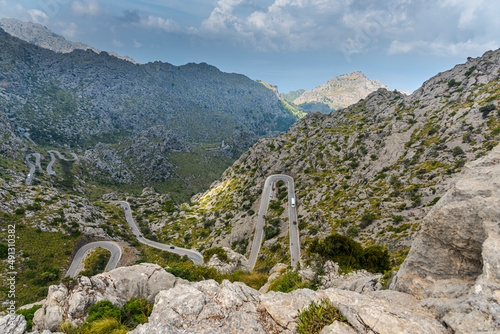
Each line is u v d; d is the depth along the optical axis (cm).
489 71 11206
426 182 7300
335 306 927
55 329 1709
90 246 9219
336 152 12938
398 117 12156
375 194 8275
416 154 8906
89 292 1922
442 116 10069
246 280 3456
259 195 13188
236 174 18688
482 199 872
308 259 2903
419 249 1079
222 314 1016
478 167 1088
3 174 15750
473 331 640
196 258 10344
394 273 1633
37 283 6962
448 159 7662
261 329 932
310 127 17962
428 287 992
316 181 11912
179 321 978
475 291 720
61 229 9175
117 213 14262
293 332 881
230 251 4634
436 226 1000
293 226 9188
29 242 8119
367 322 793
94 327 1617
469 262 932
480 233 855
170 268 2788
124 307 1838
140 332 959
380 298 1068
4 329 1439
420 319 770
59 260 8025
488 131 7612
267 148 17475
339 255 2848
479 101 9175
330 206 9150
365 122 14850
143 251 10338
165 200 17762
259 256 8431
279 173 14488
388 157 9894
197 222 14112
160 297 1166
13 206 9119
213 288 1216
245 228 10700
